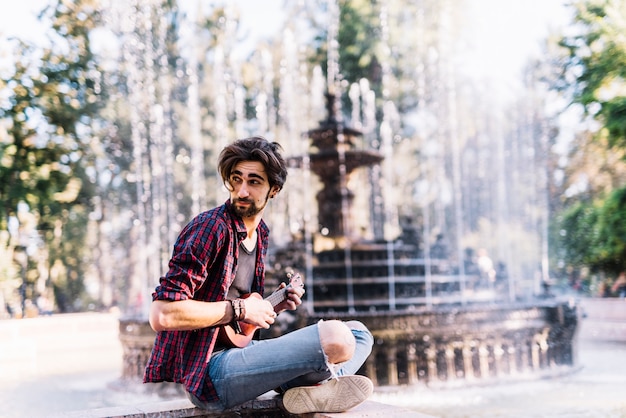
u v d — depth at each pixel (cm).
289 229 2303
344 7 2828
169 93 2756
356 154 1098
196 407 251
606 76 1655
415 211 3105
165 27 2742
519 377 780
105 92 2519
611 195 1705
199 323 227
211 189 2761
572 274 2222
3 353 1339
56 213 2412
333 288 1027
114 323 1655
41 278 2628
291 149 2397
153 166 2580
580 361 995
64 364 1234
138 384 802
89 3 2409
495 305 806
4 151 2150
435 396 691
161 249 2573
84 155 2514
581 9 1708
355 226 1128
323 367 238
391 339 740
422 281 1072
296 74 2567
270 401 261
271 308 246
